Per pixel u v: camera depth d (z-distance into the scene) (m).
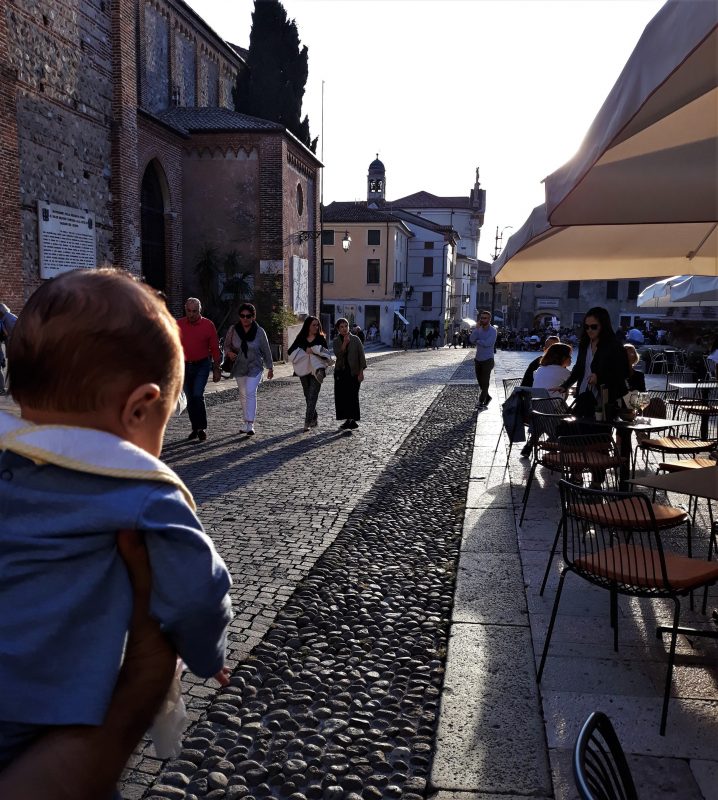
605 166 3.13
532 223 4.08
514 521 5.97
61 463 0.87
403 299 57.78
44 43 15.57
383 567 4.93
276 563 4.96
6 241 14.14
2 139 13.88
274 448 9.17
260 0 34.19
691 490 3.36
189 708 3.13
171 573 0.88
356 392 10.52
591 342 6.93
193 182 26.12
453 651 3.65
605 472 6.33
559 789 2.57
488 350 13.25
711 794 2.51
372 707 3.16
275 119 34.91
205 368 9.52
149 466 0.90
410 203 82.19
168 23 28.25
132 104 19.16
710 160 3.11
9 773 0.82
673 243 5.53
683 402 8.36
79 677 0.84
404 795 2.57
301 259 29.50
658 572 3.33
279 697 3.23
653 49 2.18
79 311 0.91
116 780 0.89
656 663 3.50
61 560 0.86
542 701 3.15
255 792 2.59
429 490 7.10
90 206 17.67
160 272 25.20
